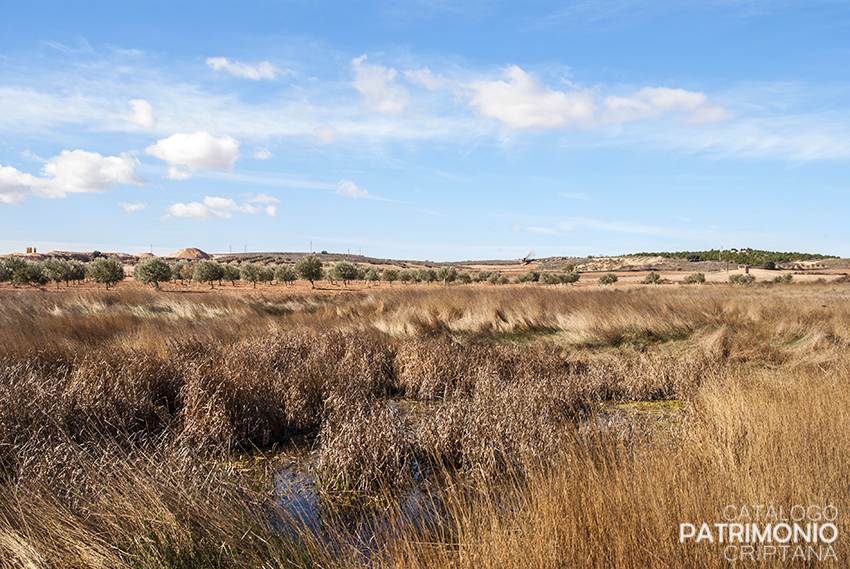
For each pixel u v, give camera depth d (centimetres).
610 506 260
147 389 584
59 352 718
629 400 698
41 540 268
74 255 11981
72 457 382
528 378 689
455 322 1219
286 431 570
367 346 878
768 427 385
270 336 913
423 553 255
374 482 411
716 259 12875
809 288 3322
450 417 486
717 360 841
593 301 1331
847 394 478
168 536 282
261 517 334
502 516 278
